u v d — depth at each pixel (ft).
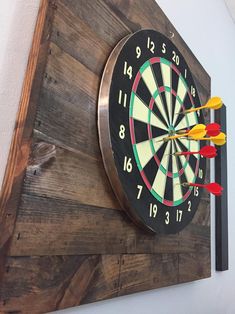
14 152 1.65
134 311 2.55
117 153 2.13
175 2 3.86
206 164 3.64
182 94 3.17
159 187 2.58
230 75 5.86
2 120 1.69
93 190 2.02
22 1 1.89
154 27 2.96
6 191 1.59
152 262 2.55
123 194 2.17
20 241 1.53
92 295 1.92
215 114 4.84
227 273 4.73
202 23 4.71
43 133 1.70
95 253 1.98
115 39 2.37
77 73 1.97
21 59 1.82
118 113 2.19
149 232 2.51
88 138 2.02
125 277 2.22
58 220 1.75
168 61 2.96
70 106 1.90
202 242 3.49
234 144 5.73
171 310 3.10
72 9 1.98
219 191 2.97
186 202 3.02
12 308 1.45
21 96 1.76
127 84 2.32
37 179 1.65
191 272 3.17
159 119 2.69
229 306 4.66
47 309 1.63
